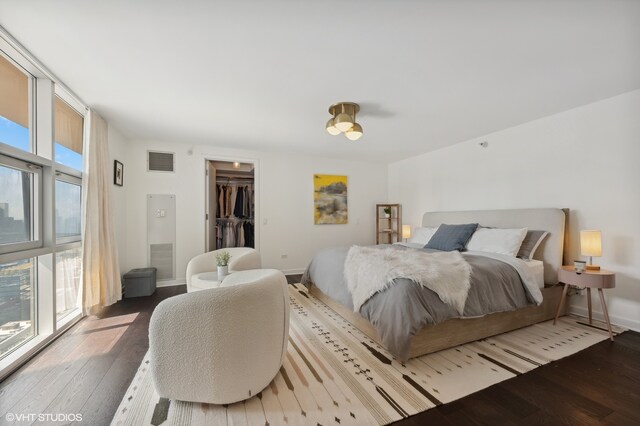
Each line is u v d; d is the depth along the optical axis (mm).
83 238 2586
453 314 1946
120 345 2119
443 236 3453
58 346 2100
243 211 5504
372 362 1885
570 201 2844
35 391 1561
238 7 1448
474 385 1634
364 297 2135
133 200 3846
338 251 3139
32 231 2072
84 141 2670
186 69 2082
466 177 4023
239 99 2611
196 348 1394
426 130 3547
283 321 1701
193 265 3086
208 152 4301
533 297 2359
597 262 2637
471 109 2857
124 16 1515
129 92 2455
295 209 4930
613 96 2541
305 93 2482
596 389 1594
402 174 5367
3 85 1882
